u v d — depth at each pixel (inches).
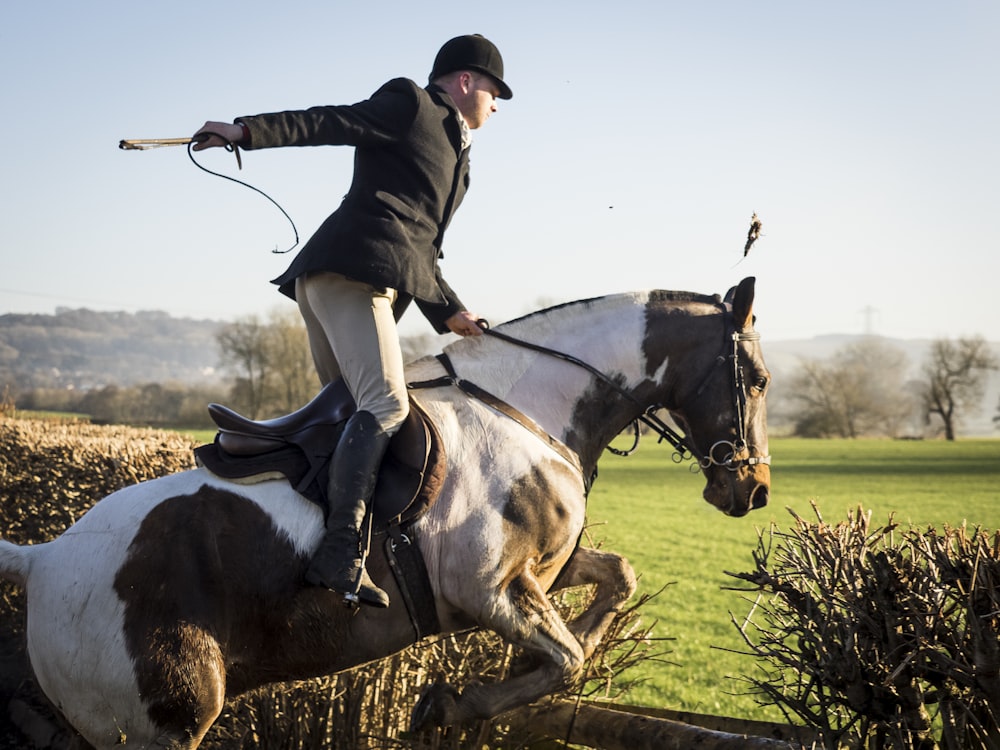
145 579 115.4
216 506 121.3
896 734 109.8
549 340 141.5
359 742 154.3
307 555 120.6
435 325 144.1
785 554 124.2
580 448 140.5
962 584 113.9
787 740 131.8
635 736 136.6
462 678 158.6
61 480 248.4
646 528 672.4
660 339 143.3
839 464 1395.2
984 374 2591.0
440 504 126.3
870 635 113.5
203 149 117.3
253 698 156.5
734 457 143.1
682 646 317.7
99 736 116.9
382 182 129.3
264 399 1950.1
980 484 1031.0
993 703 106.7
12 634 256.7
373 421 124.0
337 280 128.3
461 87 139.2
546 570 134.6
